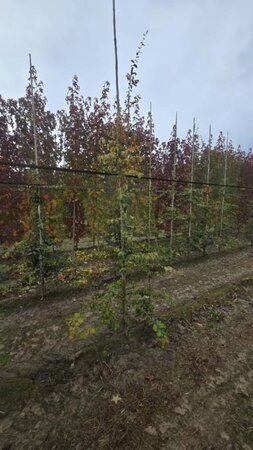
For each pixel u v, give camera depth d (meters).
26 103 7.45
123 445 2.35
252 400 2.94
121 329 4.14
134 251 3.76
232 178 11.81
